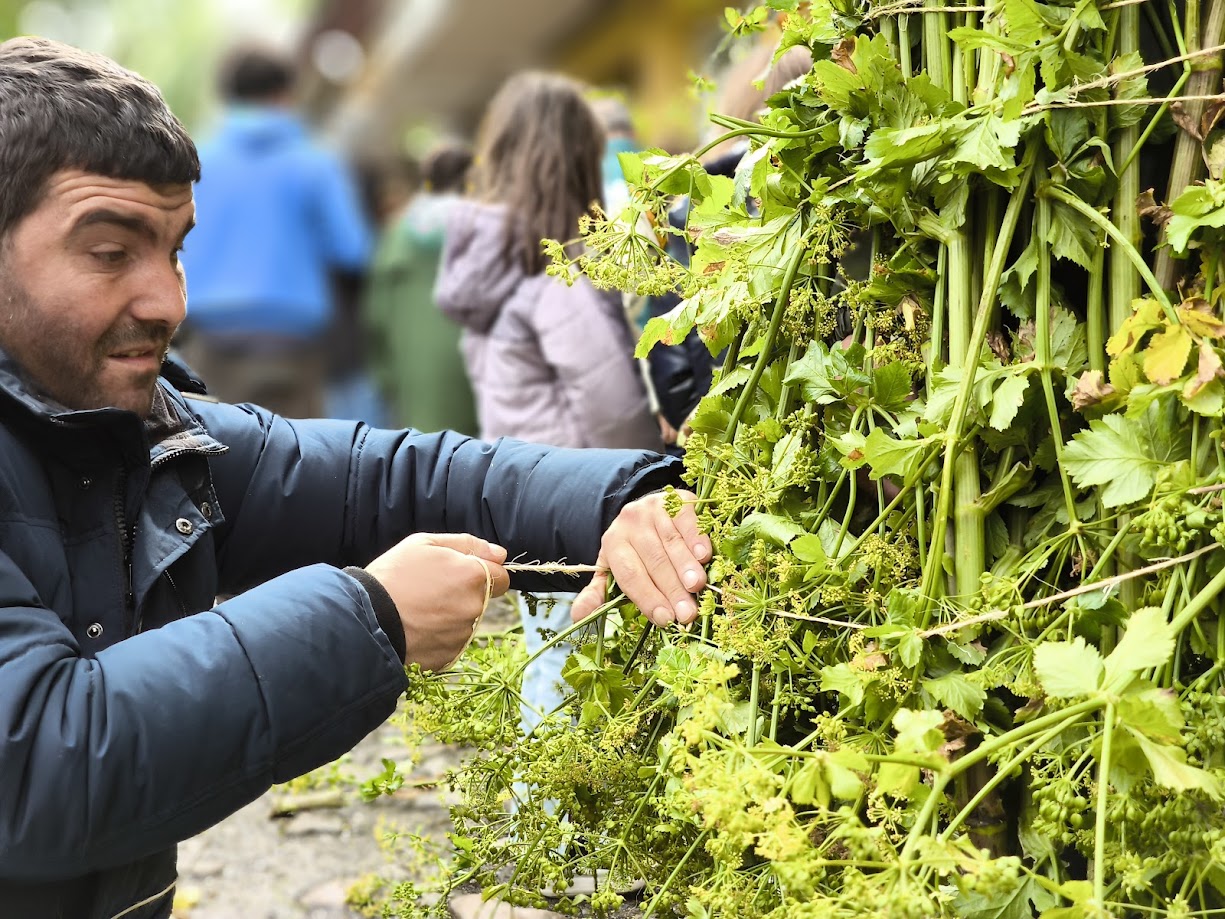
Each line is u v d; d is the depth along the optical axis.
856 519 1.34
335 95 20.42
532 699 2.43
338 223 5.37
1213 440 1.06
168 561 1.36
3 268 1.22
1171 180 1.14
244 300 5.18
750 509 1.32
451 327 4.93
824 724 1.10
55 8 25.17
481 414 3.10
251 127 5.28
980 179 1.17
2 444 1.25
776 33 1.98
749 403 1.33
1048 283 1.13
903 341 1.25
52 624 1.16
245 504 1.57
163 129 1.24
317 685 1.15
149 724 1.09
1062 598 1.07
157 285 1.25
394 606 1.22
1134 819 0.99
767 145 1.35
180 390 1.62
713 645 1.28
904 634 1.09
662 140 3.62
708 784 0.97
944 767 0.92
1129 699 0.91
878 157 1.13
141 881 1.41
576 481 1.52
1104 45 1.14
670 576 1.34
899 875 0.90
